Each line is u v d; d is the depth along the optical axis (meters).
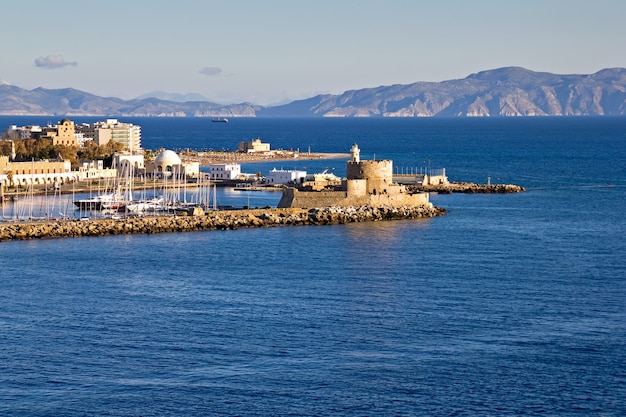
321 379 129.38
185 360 136.75
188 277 190.75
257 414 118.69
